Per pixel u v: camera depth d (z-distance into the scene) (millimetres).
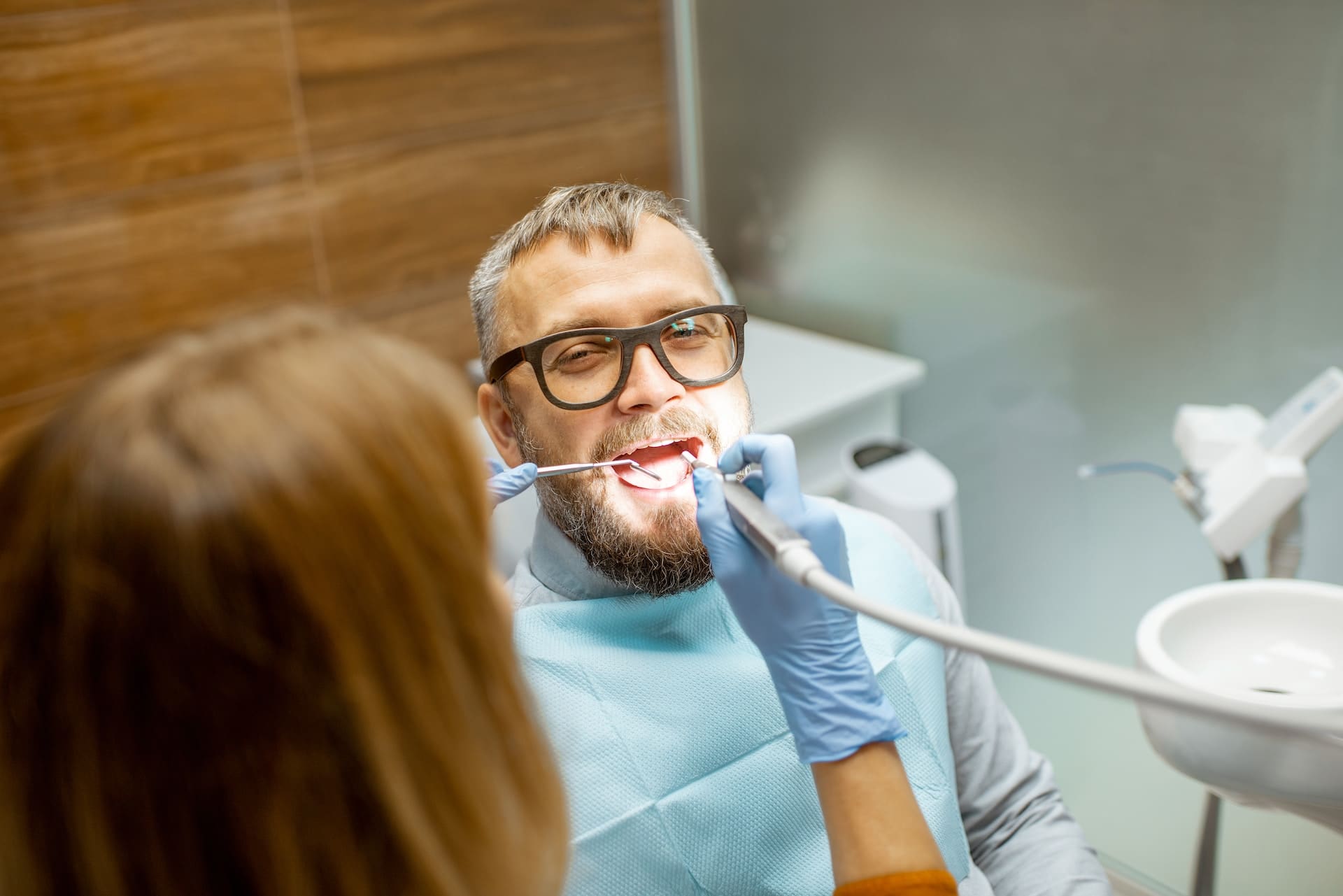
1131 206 1702
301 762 445
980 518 2111
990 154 1872
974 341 2006
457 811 467
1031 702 2016
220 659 428
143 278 1791
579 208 973
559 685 911
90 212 1711
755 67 2211
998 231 1899
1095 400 1839
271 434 433
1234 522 1317
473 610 482
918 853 688
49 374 1734
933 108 1930
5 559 439
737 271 2434
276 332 479
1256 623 1176
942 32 1874
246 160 1848
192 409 435
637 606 965
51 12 1601
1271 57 1488
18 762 449
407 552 453
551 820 522
